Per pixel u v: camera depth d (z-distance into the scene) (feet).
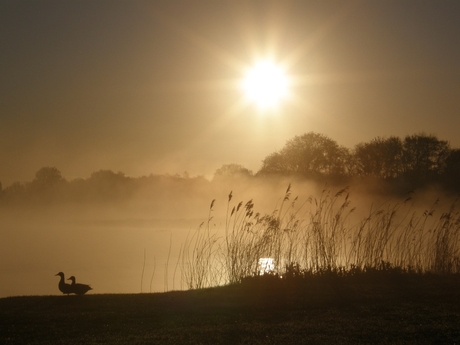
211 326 41.06
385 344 35.09
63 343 36.52
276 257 67.21
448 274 64.49
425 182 185.37
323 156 222.69
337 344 35.17
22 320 43.47
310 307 47.24
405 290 53.88
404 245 70.28
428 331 38.11
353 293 52.65
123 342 36.45
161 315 45.11
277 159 232.32
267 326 40.47
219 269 72.08
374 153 218.59
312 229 68.80
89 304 49.73
